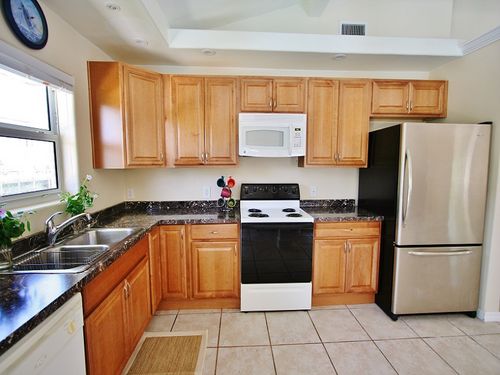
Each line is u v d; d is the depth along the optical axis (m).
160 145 2.45
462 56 2.46
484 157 2.20
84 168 2.05
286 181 2.93
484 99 2.27
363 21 2.68
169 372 1.72
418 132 2.15
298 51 2.34
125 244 1.58
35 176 1.66
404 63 2.65
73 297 1.10
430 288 2.29
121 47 2.26
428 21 2.69
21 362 0.81
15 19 1.39
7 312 0.88
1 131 1.40
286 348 1.95
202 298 2.41
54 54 1.71
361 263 2.48
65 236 1.78
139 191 2.83
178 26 2.43
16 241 1.41
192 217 2.43
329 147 2.63
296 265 2.38
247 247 2.32
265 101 2.54
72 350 1.08
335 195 2.98
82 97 2.04
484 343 2.01
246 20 2.64
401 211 2.21
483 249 2.29
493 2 2.63
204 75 2.49
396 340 2.04
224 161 2.56
